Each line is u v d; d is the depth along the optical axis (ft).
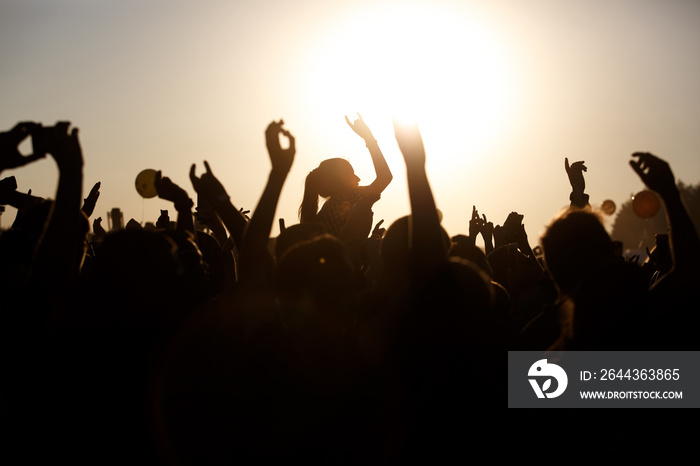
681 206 12.88
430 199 11.49
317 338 11.33
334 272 11.37
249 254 12.46
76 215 12.50
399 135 11.68
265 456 11.40
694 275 12.50
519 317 19.36
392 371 11.28
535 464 12.12
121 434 11.80
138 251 12.03
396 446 11.19
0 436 11.71
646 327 11.82
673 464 11.71
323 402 11.27
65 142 12.46
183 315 12.35
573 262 12.09
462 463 11.05
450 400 11.06
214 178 14.46
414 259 11.34
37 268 12.26
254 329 11.87
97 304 11.96
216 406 11.97
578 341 11.96
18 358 12.05
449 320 11.15
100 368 11.86
